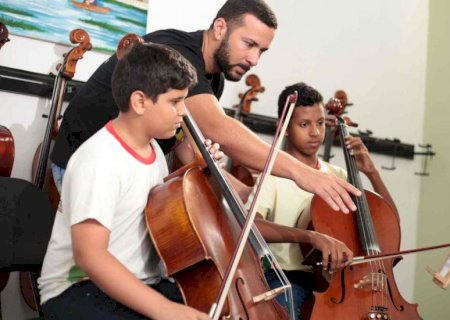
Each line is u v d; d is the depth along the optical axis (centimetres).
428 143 384
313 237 199
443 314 361
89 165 147
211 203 165
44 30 259
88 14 270
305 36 345
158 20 294
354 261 194
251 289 160
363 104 367
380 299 193
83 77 271
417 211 384
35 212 190
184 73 155
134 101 154
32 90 255
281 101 241
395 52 377
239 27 193
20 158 256
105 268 138
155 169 164
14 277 252
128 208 155
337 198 170
